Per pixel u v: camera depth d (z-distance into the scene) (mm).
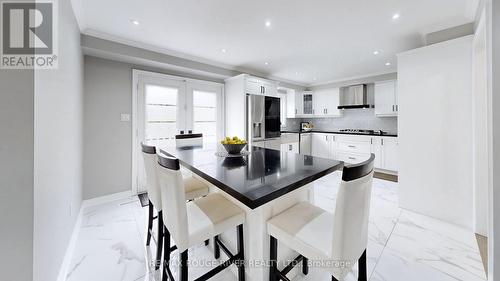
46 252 1170
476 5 1904
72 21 1912
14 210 964
